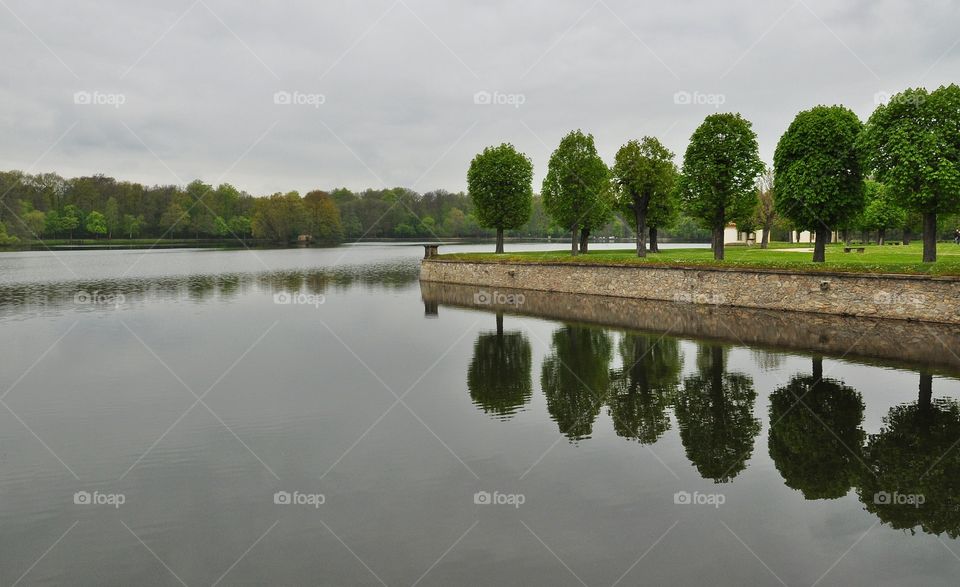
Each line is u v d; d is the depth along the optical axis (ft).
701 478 36.96
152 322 98.48
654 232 189.16
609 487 35.70
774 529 30.99
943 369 60.44
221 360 70.13
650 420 47.67
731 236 268.41
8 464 39.45
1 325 94.99
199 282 168.04
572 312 110.93
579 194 169.27
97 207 346.13
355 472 37.91
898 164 96.43
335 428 46.21
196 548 29.32
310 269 220.23
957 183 90.38
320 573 26.99
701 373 61.87
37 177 339.36
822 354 68.80
